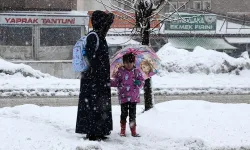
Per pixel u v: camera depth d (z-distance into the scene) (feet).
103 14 26.27
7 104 54.90
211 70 82.64
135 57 29.19
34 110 37.52
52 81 72.95
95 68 25.90
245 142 25.95
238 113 35.40
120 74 27.37
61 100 58.70
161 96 62.90
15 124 28.30
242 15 158.10
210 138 26.96
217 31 136.05
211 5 163.73
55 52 107.76
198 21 133.59
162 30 130.62
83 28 108.06
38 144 23.27
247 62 84.43
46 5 112.98
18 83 69.72
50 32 107.45
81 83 26.32
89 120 25.88
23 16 105.81
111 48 115.75
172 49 86.94
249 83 75.20
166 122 31.65
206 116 33.73
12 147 22.47
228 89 69.41
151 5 36.06
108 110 26.40
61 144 23.52
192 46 130.72
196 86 70.44
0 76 74.64
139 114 34.55
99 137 26.25
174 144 25.23
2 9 111.96
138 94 27.53
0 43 105.81
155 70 29.60
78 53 25.81
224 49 132.98
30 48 106.83
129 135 27.66
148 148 24.27
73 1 121.80
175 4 161.89
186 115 33.99
